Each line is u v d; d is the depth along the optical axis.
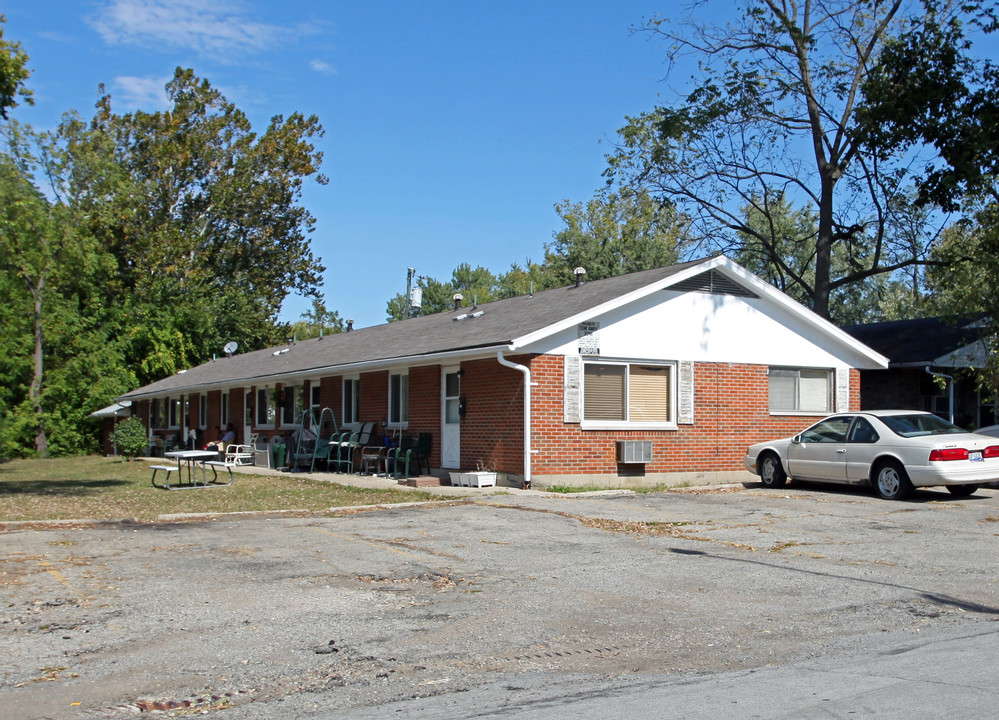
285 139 51.69
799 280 32.25
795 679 5.62
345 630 6.81
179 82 50.09
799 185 31.22
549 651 6.30
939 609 7.57
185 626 6.89
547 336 17.30
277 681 5.65
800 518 13.11
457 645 6.44
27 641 6.48
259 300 51.44
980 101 25.06
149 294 46.81
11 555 9.83
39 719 5.01
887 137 26.47
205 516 13.27
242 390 30.94
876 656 6.16
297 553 10.09
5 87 17.72
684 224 33.75
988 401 21.05
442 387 19.77
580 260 51.12
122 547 10.45
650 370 18.92
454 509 14.25
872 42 28.31
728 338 19.97
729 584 8.52
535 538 11.23
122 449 36.38
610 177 34.56
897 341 26.83
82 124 46.72
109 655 6.17
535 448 17.16
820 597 7.99
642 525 12.34
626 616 7.27
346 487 18.20
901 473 15.34
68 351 43.75
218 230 51.47
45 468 30.78
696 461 19.27
